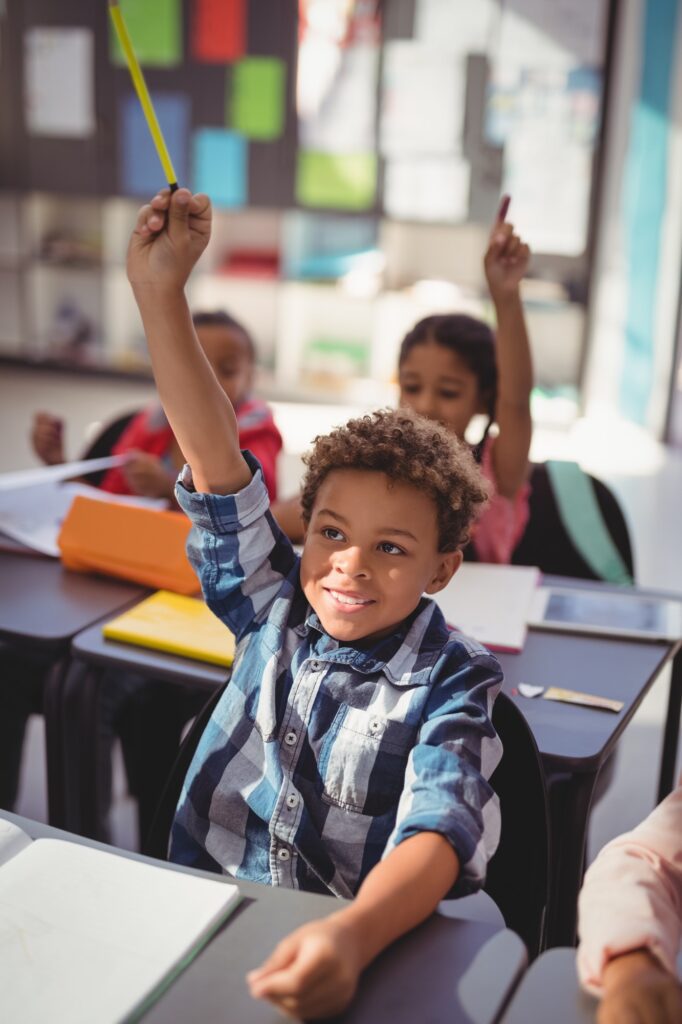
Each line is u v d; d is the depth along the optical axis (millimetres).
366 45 5238
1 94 5812
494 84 5137
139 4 5465
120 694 1727
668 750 1781
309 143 5453
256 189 5574
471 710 929
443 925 787
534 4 4988
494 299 1804
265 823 998
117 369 6012
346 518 954
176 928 763
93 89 5664
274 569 1074
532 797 1039
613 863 861
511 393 1833
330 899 819
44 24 5645
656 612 1604
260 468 1063
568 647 1478
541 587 1729
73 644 1417
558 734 1226
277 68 5375
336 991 674
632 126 5051
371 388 5734
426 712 955
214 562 1062
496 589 1649
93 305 6219
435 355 1878
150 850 1111
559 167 5164
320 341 5945
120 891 802
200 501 1029
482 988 724
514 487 1894
